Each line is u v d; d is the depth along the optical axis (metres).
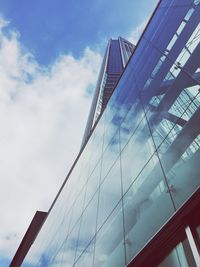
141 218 7.62
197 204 5.50
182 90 8.54
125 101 15.53
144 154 9.33
